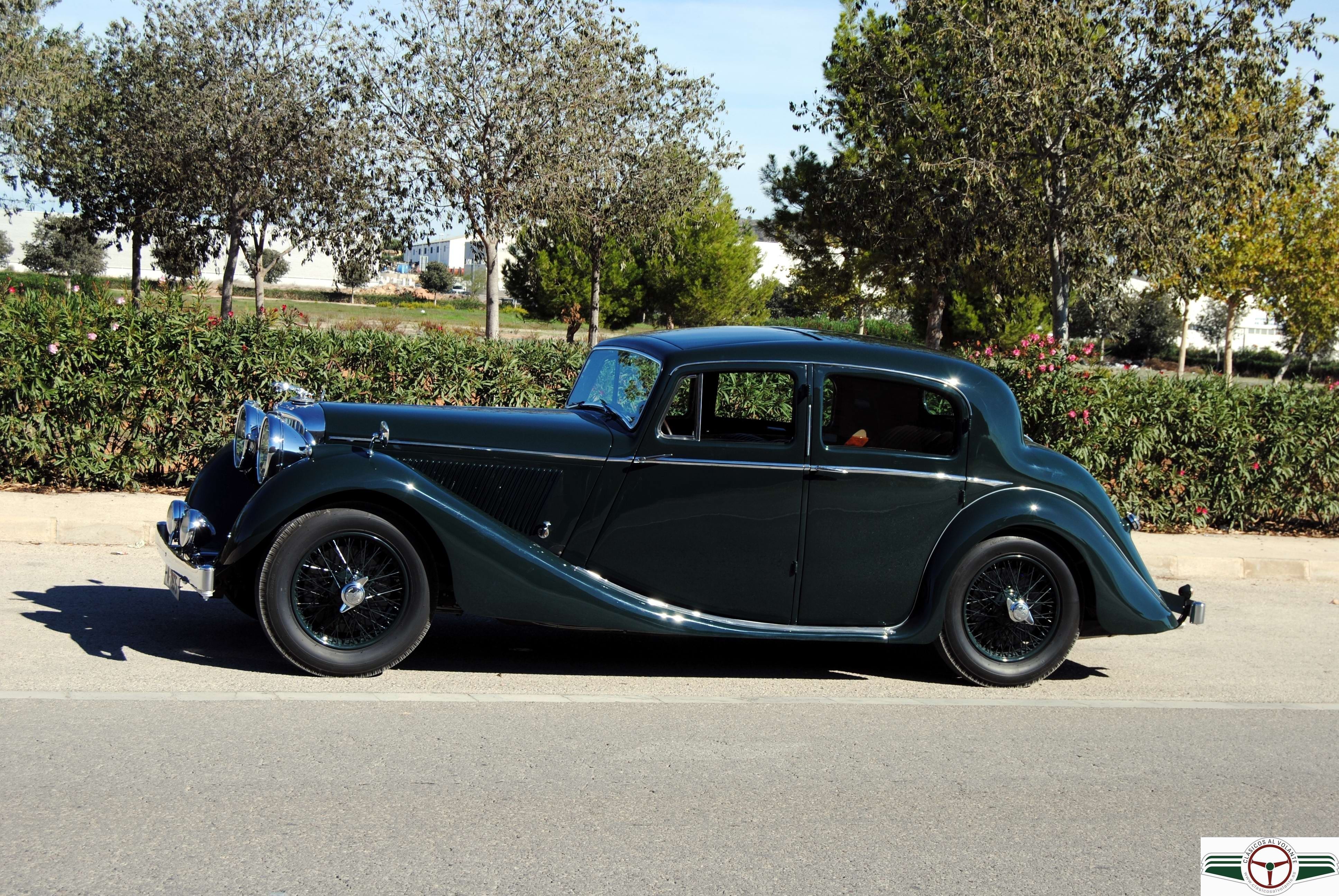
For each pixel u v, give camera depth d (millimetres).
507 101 23375
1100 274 22594
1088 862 3578
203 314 9078
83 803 3520
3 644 5156
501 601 5055
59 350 8453
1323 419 10422
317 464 4914
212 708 4500
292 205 25938
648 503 5262
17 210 29922
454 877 3168
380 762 4047
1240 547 9750
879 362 5418
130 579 6664
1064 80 20453
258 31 25016
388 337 9719
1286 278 32625
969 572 5449
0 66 26406
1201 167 20562
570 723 4656
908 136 24688
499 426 5297
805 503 5328
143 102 26281
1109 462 10172
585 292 41812
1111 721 5203
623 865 3332
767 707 5102
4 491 8469
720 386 5324
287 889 3027
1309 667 6473
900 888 3293
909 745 4668
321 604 4957
